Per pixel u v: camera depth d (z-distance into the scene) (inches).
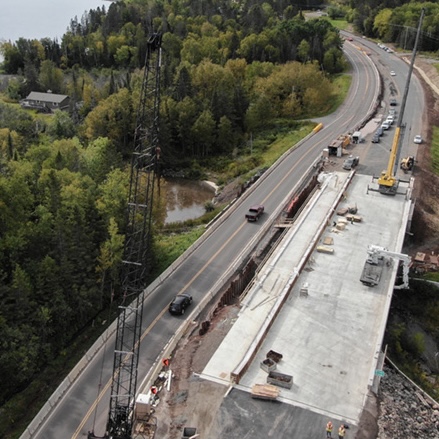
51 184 3376.0
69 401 2390.5
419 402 2536.9
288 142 5762.8
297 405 2162.9
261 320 2664.9
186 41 7657.5
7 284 2952.8
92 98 7165.4
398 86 6924.2
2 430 2444.6
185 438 2014.0
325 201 3863.2
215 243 3690.9
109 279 3307.1
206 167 5959.6
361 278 2918.3
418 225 3919.8
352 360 2420.0
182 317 2928.2
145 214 2233.0
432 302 3326.8
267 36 7721.5
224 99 6240.2
